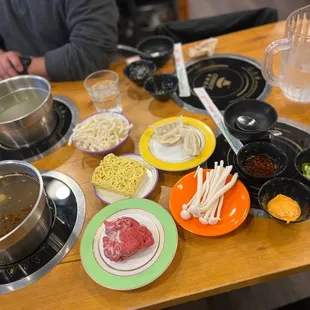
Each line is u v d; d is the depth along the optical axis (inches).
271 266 27.4
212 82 47.2
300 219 28.6
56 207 35.1
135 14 116.0
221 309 54.8
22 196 34.1
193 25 63.6
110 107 46.0
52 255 31.1
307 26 41.2
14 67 54.6
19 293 28.9
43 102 42.5
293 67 38.3
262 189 30.4
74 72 52.7
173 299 26.8
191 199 32.0
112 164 35.8
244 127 38.5
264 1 123.6
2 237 29.0
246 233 29.8
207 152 36.4
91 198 35.3
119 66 54.0
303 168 32.5
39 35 61.2
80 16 53.5
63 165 39.9
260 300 55.1
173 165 35.6
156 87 47.3
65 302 27.8
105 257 29.0
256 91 44.1
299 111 40.1
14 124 40.8
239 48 52.1
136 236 28.9
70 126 45.0
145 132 40.1
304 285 56.2
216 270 27.8
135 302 27.0
